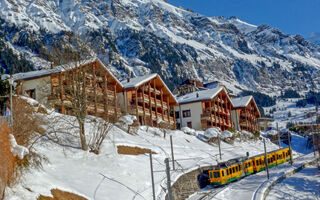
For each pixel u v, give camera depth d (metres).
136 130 45.88
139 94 59.94
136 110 56.41
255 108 95.62
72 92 33.03
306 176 44.31
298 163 55.41
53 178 23.22
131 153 36.06
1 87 29.33
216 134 58.16
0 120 20.84
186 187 33.50
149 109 61.03
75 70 33.25
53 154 27.78
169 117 67.19
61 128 31.31
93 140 33.06
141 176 30.02
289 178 43.03
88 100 35.91
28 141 25.11
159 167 34.69
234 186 37.91
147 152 38.44
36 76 42.78
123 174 28.95
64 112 39.41
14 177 19.34
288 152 60.28
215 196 31.97
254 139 77.44
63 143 30.77
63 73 35.47
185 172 34.66
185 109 73.94
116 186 26.14
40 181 21.30
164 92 67.19
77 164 27.70
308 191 36.22
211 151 52.19
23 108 27.38
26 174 21.19
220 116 78.75
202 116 71.56
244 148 64.94
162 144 45.66
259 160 49.59
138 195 26.03
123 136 40.22
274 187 37.53
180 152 44.62
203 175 38.75
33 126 27.02
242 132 75.50
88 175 26.23
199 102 72.56
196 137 59.16
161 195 27.56
